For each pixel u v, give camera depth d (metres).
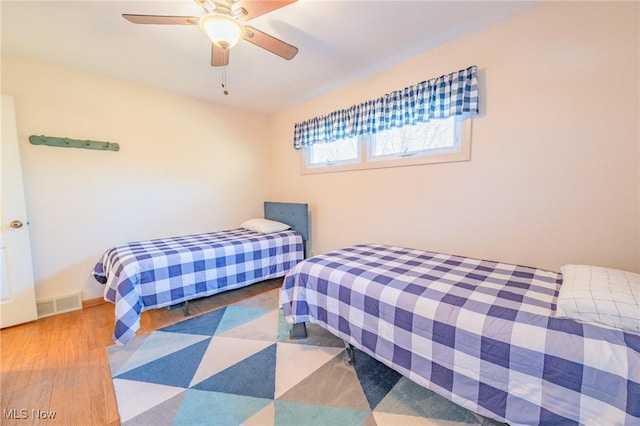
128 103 2.82
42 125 2.39
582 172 1.63
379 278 1.57
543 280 1.50
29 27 1.87
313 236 3.48
